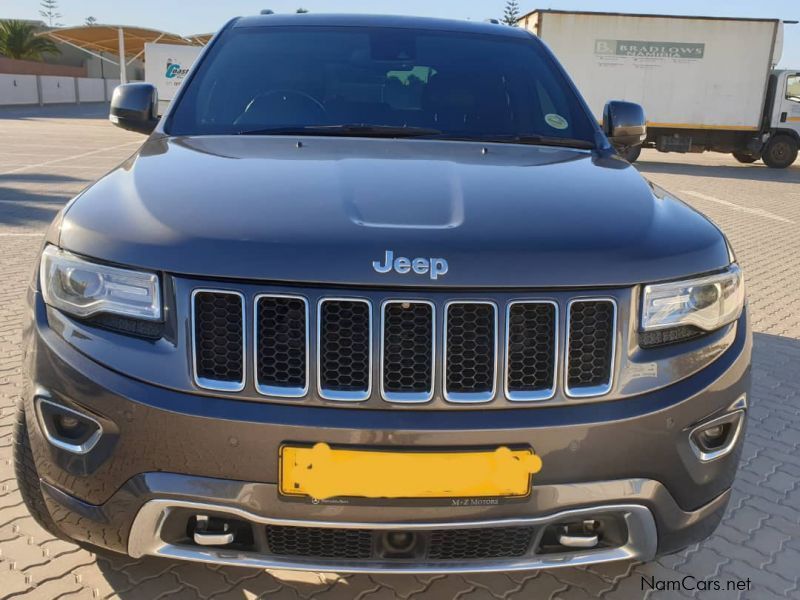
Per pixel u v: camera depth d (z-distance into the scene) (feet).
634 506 6.04
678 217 6.89
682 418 6.06
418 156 8.00
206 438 5.62
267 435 5.58
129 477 5.81
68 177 39.50
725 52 60.29
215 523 5.98
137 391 5.69
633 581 8.03
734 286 6.55
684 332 6.24
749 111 61.31
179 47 77.10
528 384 5.83
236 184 6.73
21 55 159.94
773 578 8.23
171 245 5.80
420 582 7.81
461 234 5.92
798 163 70.69
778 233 30.94
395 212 6.20
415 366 5.68
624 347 5.96
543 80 10.52
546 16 60.23
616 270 5.92
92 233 6.10
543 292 5.77
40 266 6.38
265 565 5.95
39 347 6.11
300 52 10.41
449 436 5.63
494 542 6.05
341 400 5.62
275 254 5.67
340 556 6.01
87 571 7.69
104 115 106.83
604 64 60.85
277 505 5.70
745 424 6.68
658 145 63.31
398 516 5.75
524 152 8.67
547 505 5.85
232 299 5.67
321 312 5.60
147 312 5.79
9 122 85.10
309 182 6.79
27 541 8.15
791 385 14.01
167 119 9.35
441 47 10.78
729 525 9.30
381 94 9.88
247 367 5.63
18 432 6.56
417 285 5.59
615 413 5.85
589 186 7.27
